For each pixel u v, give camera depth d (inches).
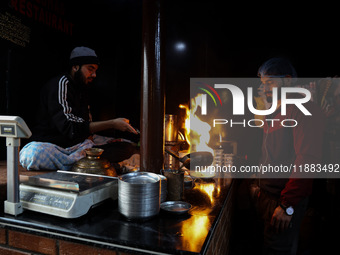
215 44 228.4
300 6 214.2
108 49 188.1
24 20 128.6
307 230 133.8
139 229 59.4
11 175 64.4
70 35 157.6
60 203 63.0
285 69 91.3
